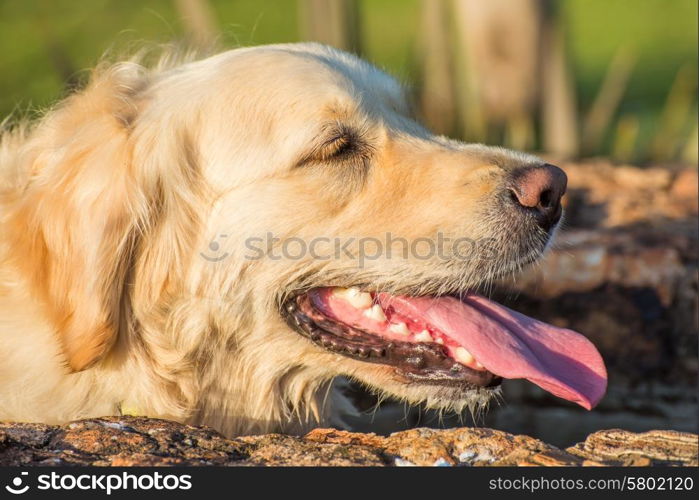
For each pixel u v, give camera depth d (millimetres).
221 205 5191
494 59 13461
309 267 5148
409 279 5090
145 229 5062
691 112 14898
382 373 5234
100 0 19375
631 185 9656
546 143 13516
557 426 7398
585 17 22562
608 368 8148
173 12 18078
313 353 5316
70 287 4930
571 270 8148
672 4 23031
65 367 5000
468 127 12570
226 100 5219
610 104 14664
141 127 5156
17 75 16406
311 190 5090
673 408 7824
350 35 12859
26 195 5188
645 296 8109
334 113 5109
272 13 20141
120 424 4316
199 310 5195
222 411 5402
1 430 4176
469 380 5035
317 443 4070
